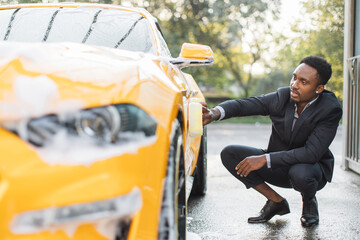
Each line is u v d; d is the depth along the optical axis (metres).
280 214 3.27
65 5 2.99
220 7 22.52
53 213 1.26
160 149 1.46
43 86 1.37
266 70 26.53
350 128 5.38
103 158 1.32
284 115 3.14
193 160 3.04
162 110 1.54
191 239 2.46
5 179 1.25
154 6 21.47
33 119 1.32
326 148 3.01
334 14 21.16
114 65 1.60
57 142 1.30
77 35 2.74
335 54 21.30
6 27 2.82
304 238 2.91
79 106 1.36
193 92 3.02
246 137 12.23
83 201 1.28
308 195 3.07
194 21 22.36
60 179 1.27
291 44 24.83
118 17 2.88
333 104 3.02
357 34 5.34
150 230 1.41
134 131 1.40
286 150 3.20
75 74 1.46
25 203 1.25
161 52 2.63
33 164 1.27
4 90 1.37
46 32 2.76
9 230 1.23
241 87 27.39
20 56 1.52
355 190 4.35
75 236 1.28
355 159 5.18
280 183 3.28
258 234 2.99
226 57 25.67
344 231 3.07
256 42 24.84
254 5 22.73
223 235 2.96
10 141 1.29
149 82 1.60
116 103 1.40
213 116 3.07
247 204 3.82
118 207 1.31
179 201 1.81
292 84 2.99
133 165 1.36
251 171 3.21
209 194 4.20
